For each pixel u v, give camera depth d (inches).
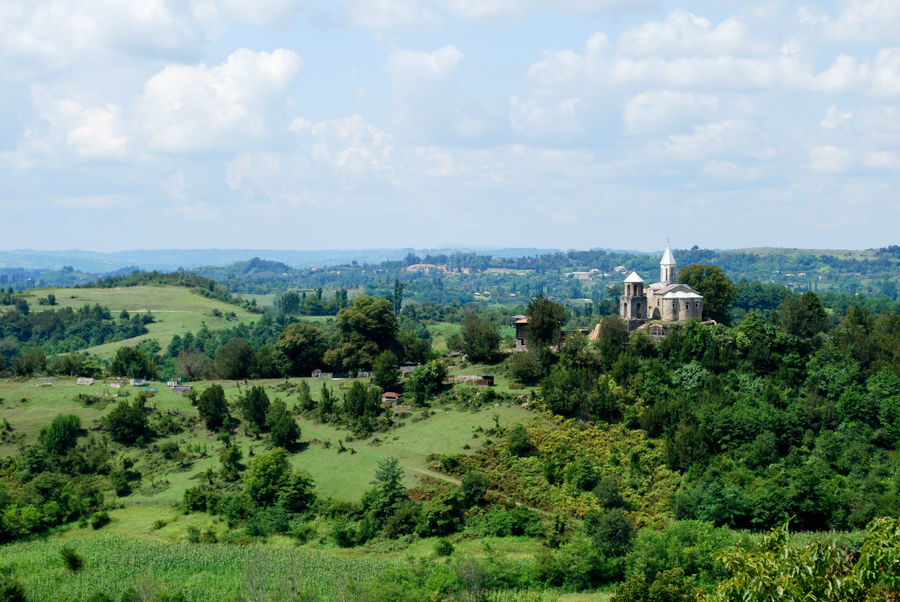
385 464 5285.4
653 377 6294.3
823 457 5408.5
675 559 4126.5
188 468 6023.6
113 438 6510.8
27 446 6240.2
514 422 5994.1
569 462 5393.7
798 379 6402.6
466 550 4507.9
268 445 6215.6
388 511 4958.2
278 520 5024.6
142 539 4849.9
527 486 5187.0
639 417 5807.1
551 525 4687.5
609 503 4950.8
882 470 5255.9
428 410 6496.1
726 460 5315.0
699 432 5438.0
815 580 1724.9
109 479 5885.8
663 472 5285.4
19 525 4955.7
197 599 3978.8
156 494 5649.6
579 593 4037.9
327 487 5418.3
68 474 5890.8
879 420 5757.9
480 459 5511.8
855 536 4439.0
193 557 4471.0
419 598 3740.2
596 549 4291.3
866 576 1699.1
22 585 4128.9
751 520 4731.8
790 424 5615.2
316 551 4640.8
